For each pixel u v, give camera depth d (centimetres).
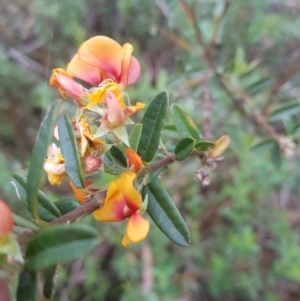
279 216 24
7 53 30
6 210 6
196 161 24
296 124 18
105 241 25
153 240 23
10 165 27
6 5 29
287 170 24
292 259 23
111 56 9
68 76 9
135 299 21
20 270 7
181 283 23
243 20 27
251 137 21
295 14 27
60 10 28
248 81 24
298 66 20
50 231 6
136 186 9
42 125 7
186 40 27
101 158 9
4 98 29
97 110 9
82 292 25
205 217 25
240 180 23
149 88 24
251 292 23
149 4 29
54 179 9
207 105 19
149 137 10
